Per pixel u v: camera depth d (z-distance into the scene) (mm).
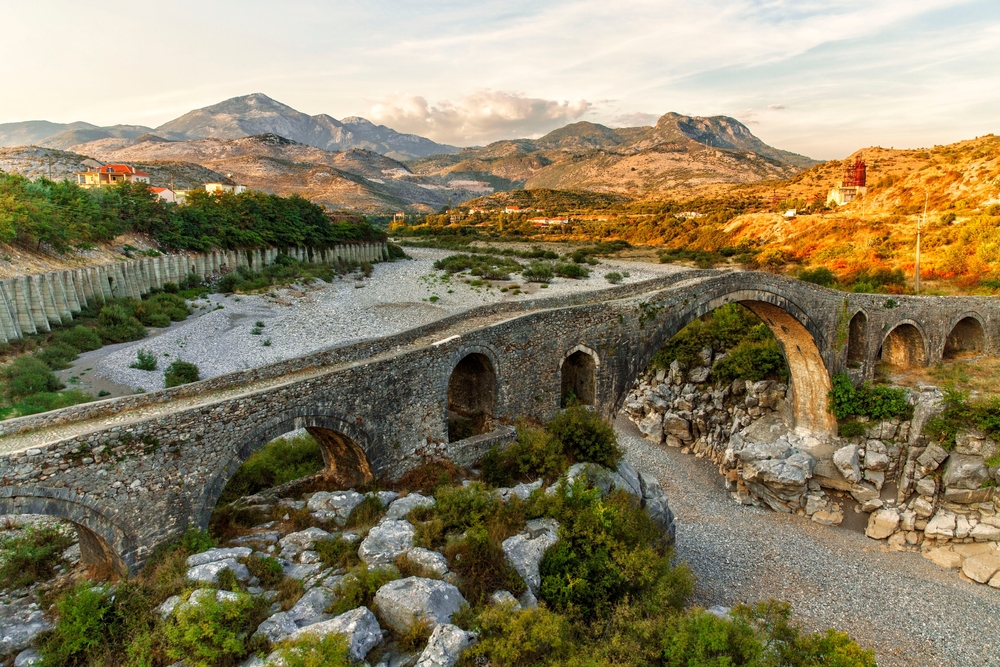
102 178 122750
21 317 43719
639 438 48500
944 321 44562
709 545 32188
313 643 12984
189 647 13477
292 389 19297
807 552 31828
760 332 47875
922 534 32531
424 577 16078
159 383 40031
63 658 13531
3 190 56500
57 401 33406
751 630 16375
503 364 26422
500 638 14422
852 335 41781
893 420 37344
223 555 16328
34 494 14312
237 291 72625
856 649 15914
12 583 16688
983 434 32688
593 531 19859
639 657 15547
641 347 31141
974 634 25516
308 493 22594
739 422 44156
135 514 16047
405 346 25859
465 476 23859
